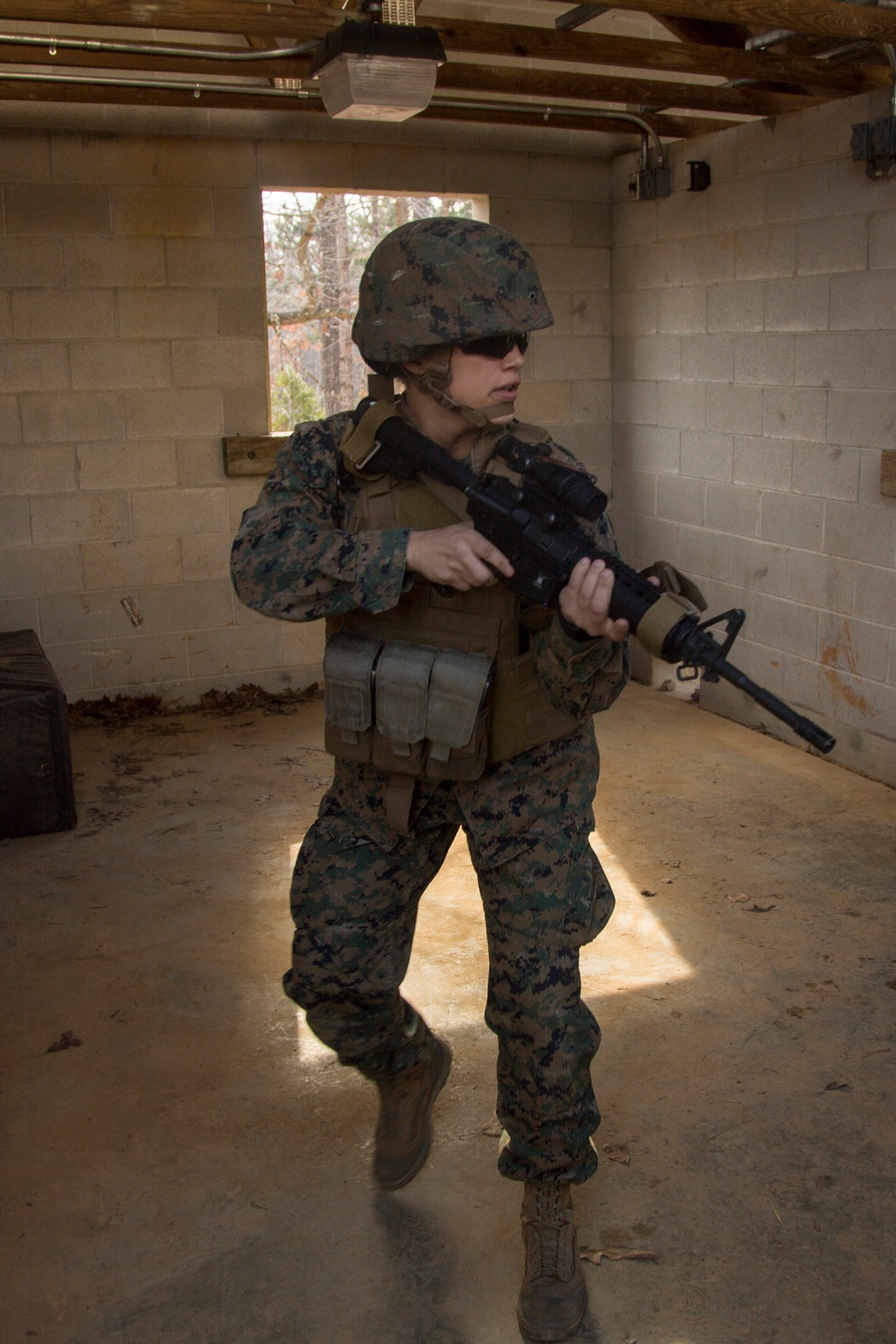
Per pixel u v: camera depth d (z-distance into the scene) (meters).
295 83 5.37
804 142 4.95
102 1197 2.43
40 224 5.44
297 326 15.62
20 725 4.22
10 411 5.54
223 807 4.63
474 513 1.81
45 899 3.82
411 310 1.80
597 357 6.52
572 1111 1.97
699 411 5.83
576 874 1.98
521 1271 2.20
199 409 5.84
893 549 4.67
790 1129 2.60
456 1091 2.76
